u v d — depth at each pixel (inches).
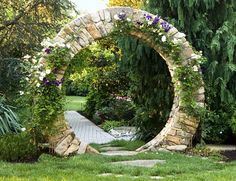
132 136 444.5
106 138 487.8
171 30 341.1
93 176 227.8
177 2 366.0
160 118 389.4
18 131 350.9
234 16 375.2
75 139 309.9
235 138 399.5
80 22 324.2
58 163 266.7
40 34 460.8
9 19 494.6
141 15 337.1
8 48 467.8
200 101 336.5
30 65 349.7
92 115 783.1
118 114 641.0
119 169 247.6
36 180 217.2
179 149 325.7
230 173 240.1
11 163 266.5
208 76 367.6
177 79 335.0
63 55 311.9
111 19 330.6
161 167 254.5
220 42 369.1
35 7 467.2
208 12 384.8
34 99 303.3
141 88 394.0
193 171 249.9
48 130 301.0
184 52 339.0
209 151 323.0
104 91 671.1
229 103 377.7
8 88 423.2
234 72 372.2
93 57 616.7
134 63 384.5
